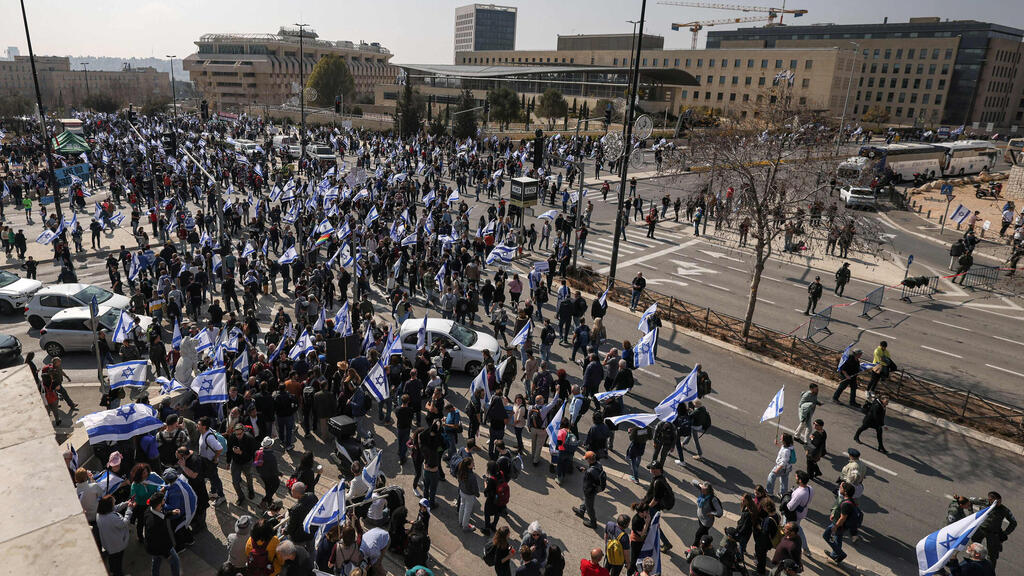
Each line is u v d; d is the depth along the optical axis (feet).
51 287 75.77
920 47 460.96
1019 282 105.29
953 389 65.10
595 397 53.21
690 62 420.77
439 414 48.03
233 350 59.62
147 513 32.55
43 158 189.37
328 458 49.21
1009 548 42.98
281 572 30.30
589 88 386.93
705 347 76.18
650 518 37.63
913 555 41.68
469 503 40.60
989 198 188.65
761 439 55.42
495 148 225.56
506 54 590.96
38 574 14.11
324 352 61.98
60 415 52.42
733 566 35.04
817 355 72.79
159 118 322.75
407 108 256.73
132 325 62.34
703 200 129.29
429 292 85.30
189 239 105.70
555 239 112.06
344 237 99.45
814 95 375.45
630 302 90.07
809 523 44.80
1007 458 53.42
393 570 37.42
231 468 43.04
